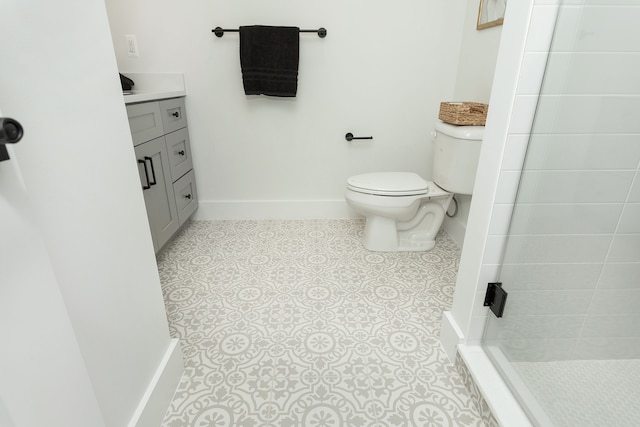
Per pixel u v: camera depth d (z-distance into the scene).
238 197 2.41
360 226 2.35
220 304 1.53
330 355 1.26
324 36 2.03
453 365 1.22
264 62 1.97
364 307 1.52
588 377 1.12
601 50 0.86
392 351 1.28
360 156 2.32
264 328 1.39
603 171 0.98
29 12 0.55
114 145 0.78
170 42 2.02
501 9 1.60
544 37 0.85
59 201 0.62
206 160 2.29
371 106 2.20
